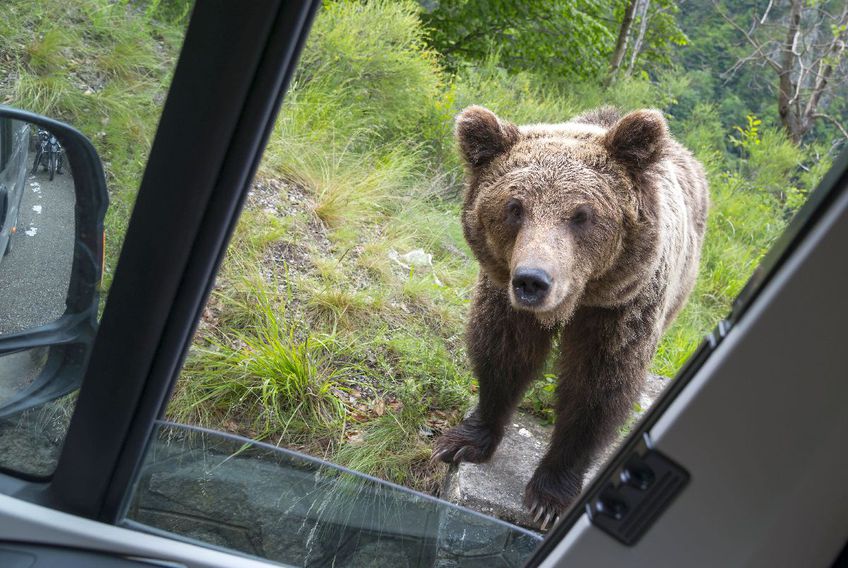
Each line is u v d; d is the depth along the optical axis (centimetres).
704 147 1321
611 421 394
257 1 134
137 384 164
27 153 177
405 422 464
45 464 180
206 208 149
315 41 765
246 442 216
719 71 2105
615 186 369
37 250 175
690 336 688
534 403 492
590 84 1230
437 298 577
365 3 885
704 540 105
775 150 1315
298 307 518
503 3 1145
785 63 1603
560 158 371
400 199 681
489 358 412
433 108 802
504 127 395
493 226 375
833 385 96
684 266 473
